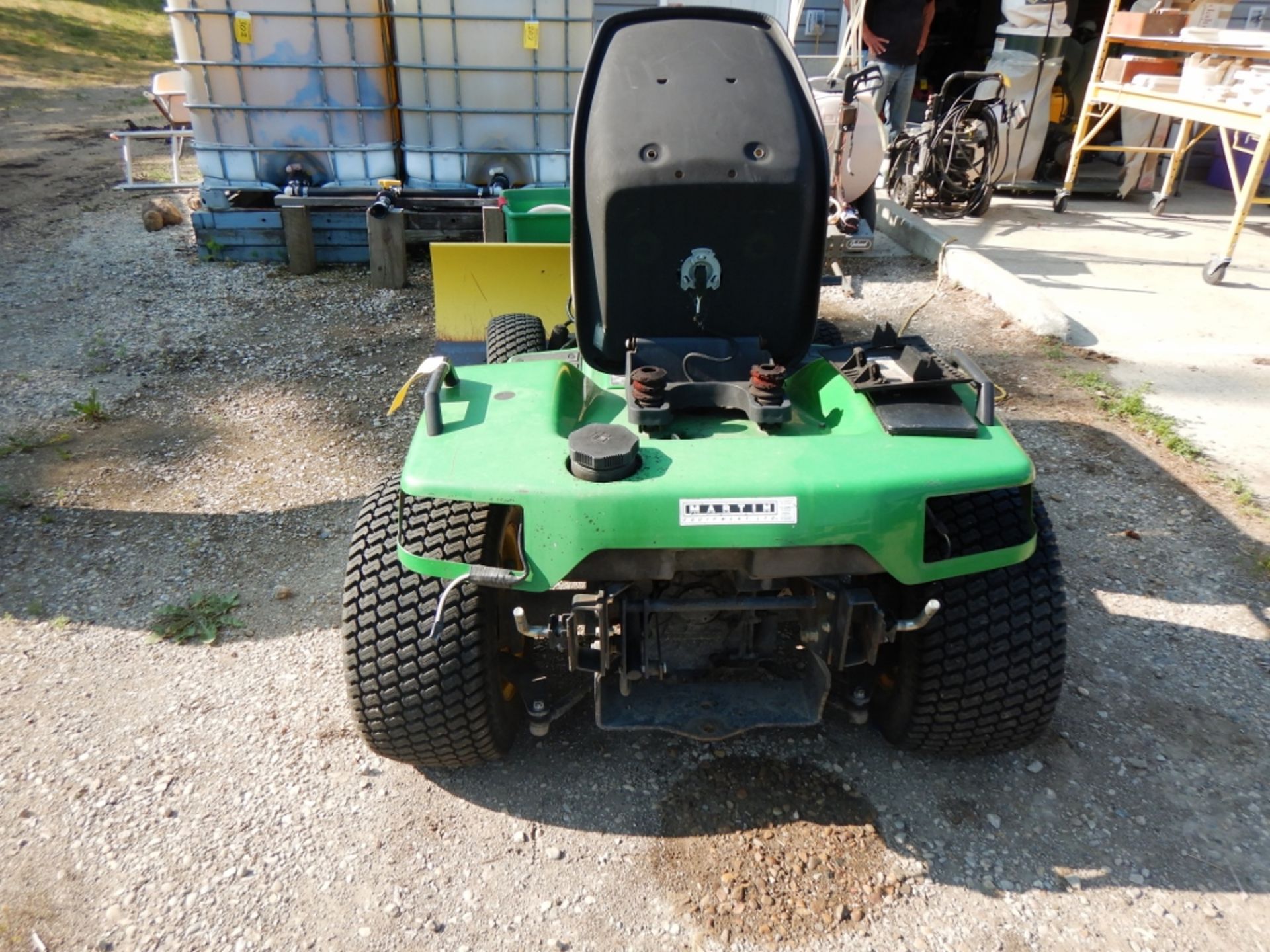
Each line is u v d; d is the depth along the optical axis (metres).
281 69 7.06
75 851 2.41
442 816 2.51
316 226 7.28
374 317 6.29
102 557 3.68
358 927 2.21
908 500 2.09
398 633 2.33
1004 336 5.63
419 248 7.64
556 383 2.53
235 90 7.08
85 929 2.21
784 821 2.48
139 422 4.80
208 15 6.84
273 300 6.63
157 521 3.92
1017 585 2.34
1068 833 2.43
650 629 2.42
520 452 2.21
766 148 2.51
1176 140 8.59
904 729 2.53
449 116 7.28
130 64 18.48
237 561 3.64
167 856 2.39
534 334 4.17
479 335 5.00
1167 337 5.50
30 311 6.32
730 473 2.11
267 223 7.38
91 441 4.59
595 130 2.55
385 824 2.49
